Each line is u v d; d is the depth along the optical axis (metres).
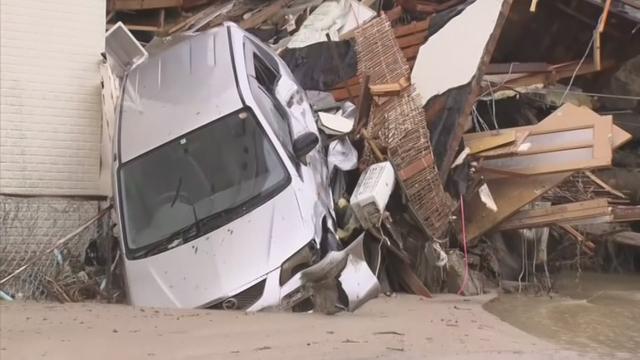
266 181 7.62
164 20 17.05
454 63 11.55
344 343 5.83
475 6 11.71
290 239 7.22
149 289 7.25
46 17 9.39
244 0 16.98
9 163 9.16
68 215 8.87
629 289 10.98
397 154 10.01
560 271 12.70
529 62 13.93
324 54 14.08
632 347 6.61
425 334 6.46
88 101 9.59
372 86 10.53
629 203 13.04
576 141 10.49
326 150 10.17
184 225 7.52
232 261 7.13
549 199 12.02
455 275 10.07
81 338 5.74
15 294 7.98
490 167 11.02
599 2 12.48
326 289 7.16
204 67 8.81
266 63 9.88
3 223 8.51
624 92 13.91
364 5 14.99
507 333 6.96
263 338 5.87
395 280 9.67
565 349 6.29
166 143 8.05
